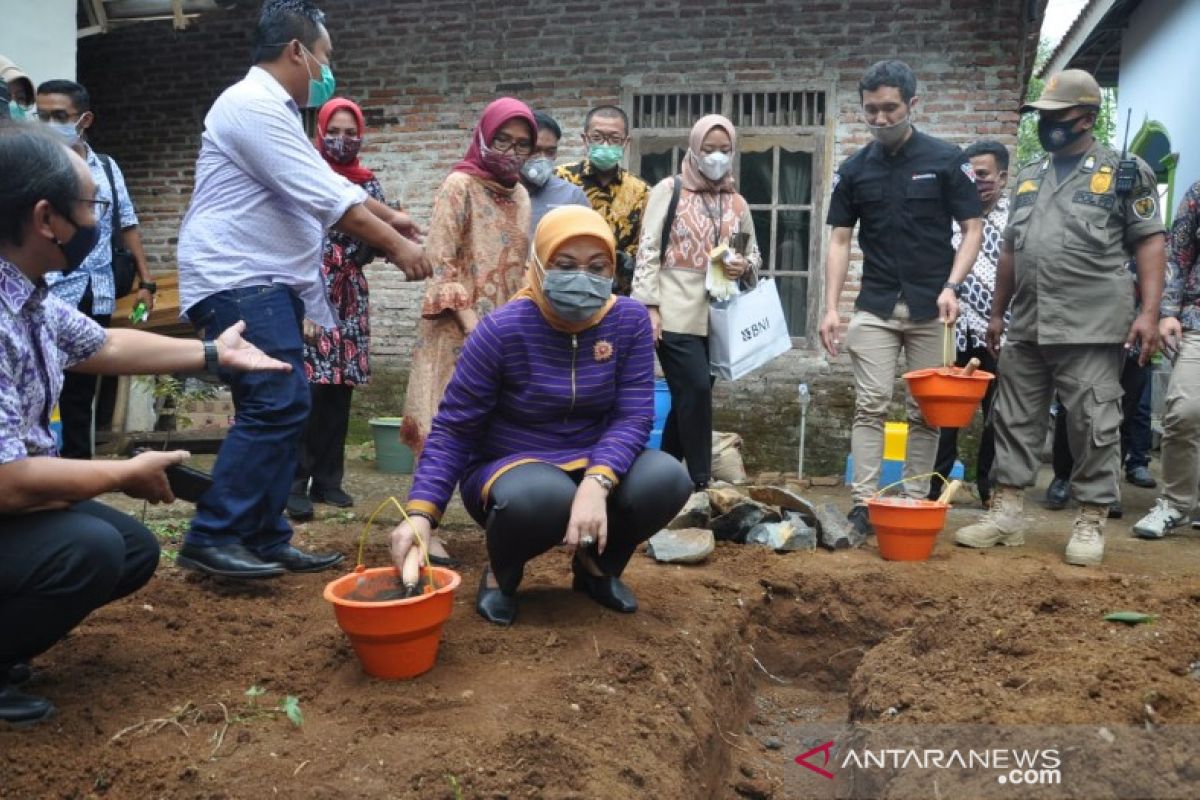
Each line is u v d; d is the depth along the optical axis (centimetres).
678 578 418
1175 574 446
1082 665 288
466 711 266
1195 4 1016
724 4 791
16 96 495
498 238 409
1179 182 1062
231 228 356
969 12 749
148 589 358
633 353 338
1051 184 475
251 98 348
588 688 288
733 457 691
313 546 442
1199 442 521
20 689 276
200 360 299
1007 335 493
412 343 866
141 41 920
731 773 325
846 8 770
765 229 802
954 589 419
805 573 433
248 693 273
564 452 338
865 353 503
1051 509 621
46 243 248
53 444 269
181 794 225
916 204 486
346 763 237
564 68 821
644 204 536
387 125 859
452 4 841
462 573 405
